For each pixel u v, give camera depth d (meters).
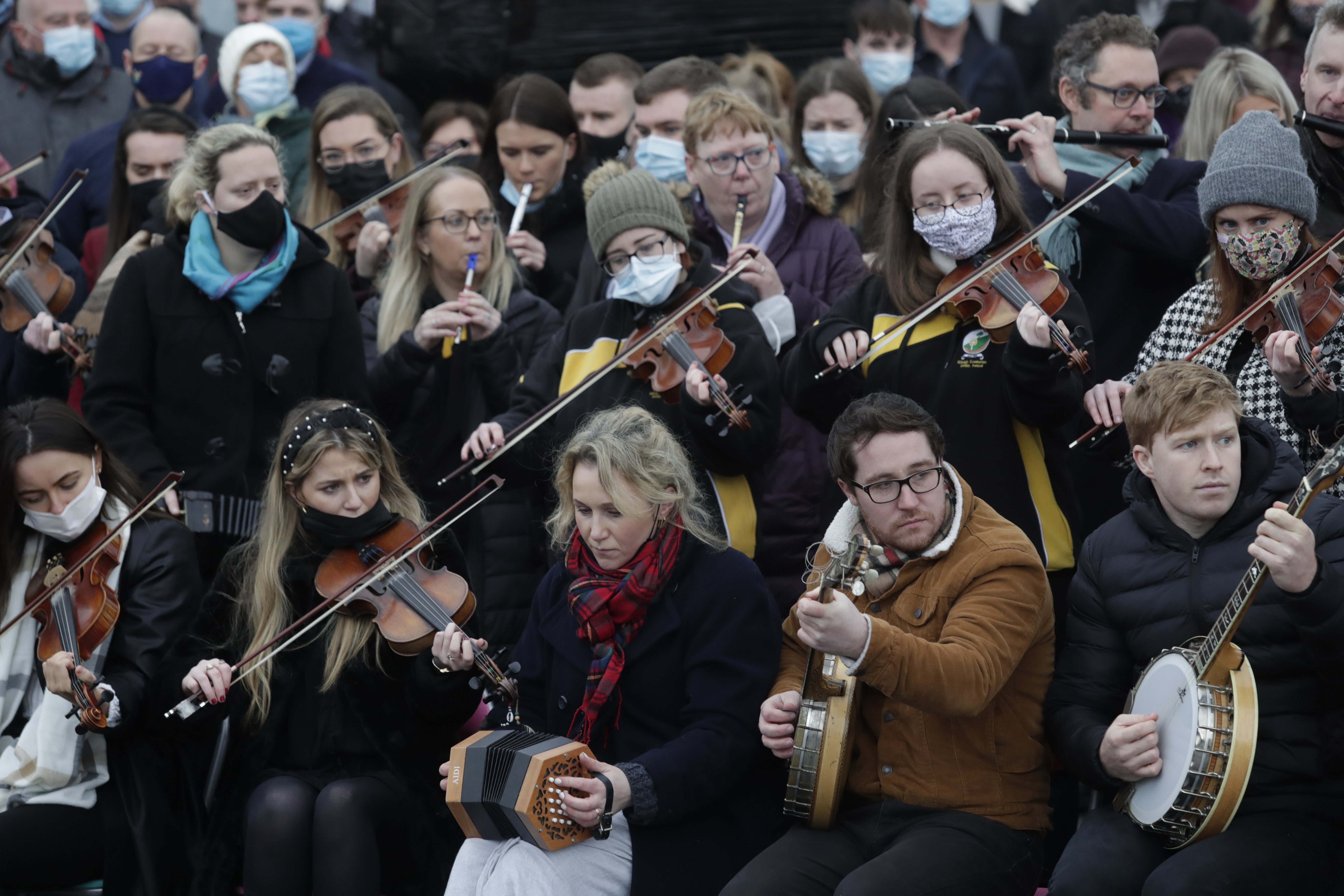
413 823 8.98
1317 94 9.72
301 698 9.16
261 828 8.70
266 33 15.23
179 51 15.99
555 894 7.93
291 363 10.95
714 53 17.98
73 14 16.05
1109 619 8.34
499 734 8.34
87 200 15.08
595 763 8.10
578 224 13.53
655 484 8.39
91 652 9.27
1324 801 7.68
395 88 18.19
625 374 10.25
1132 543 8.31
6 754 9.33
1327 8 9.73
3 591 9.56
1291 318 8.79
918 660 7.61
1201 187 9.16
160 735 9.21
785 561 11.00
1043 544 9.38
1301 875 7.36
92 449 9.58
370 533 9.07
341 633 9.06
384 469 9.41
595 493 8.40
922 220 9.43
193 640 9.34
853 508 8.58
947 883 7.60
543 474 10.80
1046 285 9.43
